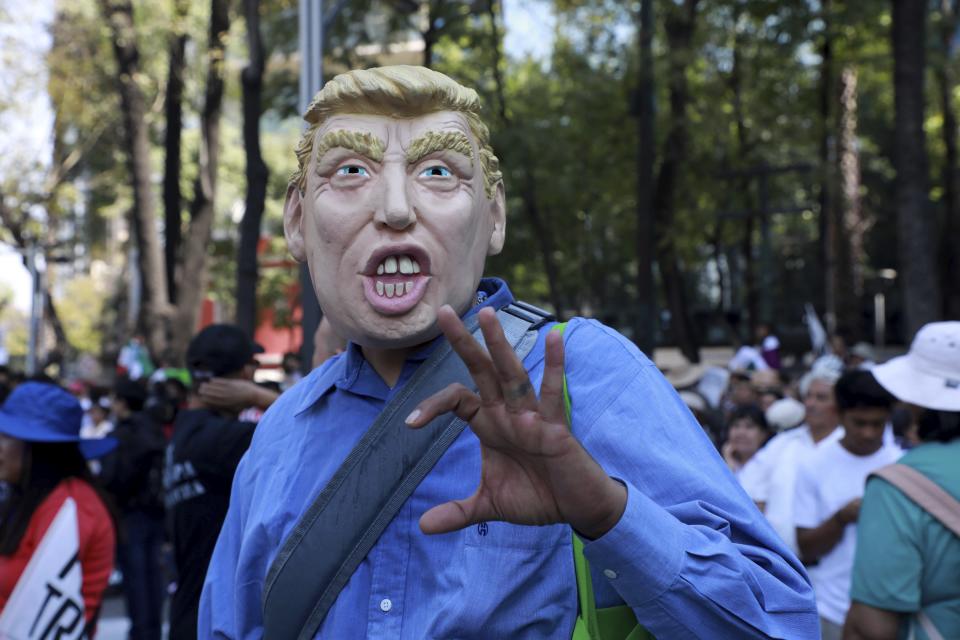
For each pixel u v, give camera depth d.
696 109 19.16
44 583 3.33
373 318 1.61
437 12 15.93
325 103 1.66
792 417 6.08
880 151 27.72
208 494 3.78
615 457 1.49
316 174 1.66
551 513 1.31
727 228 23.27
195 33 16.48
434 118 1.65
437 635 1.48
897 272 29.30
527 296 26.62
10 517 3.37
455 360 1.63
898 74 11.38
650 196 14.78
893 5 11.44
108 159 23.61
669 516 1.37
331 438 1.70
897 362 3.06
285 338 25.28
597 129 19.16
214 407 3.89
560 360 1.28
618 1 17.83
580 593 1.50
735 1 16.88
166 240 18.50
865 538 2.71
